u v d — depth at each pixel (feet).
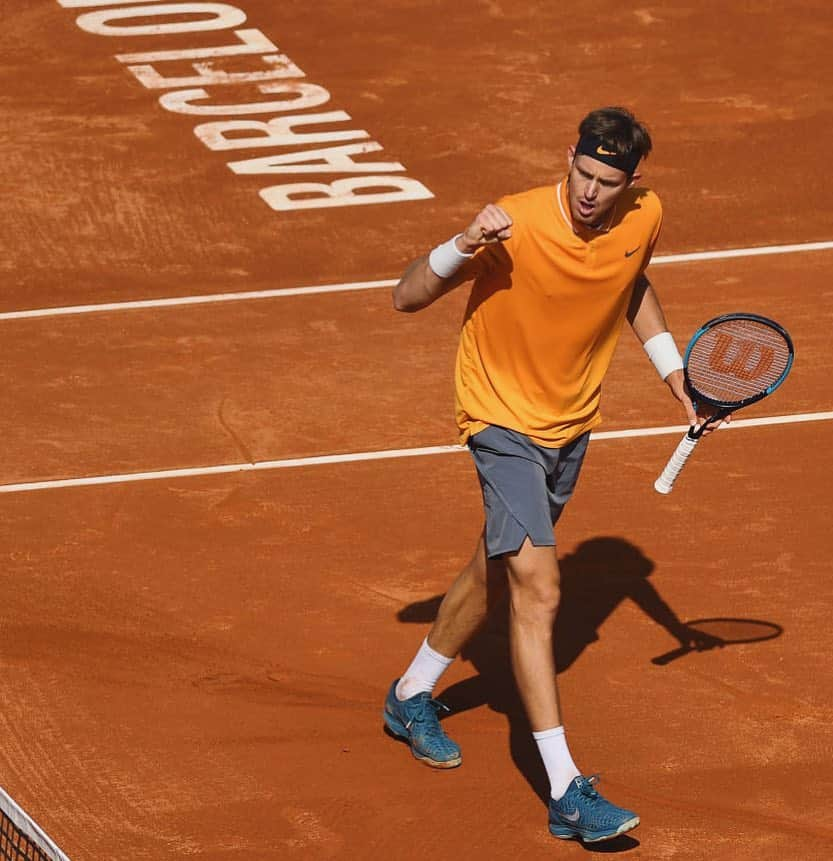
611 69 219.20
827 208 175.63
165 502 114.52
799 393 132.77
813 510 113.50
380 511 113.29
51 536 109.60
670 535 109.91
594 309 77.61
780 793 83.76
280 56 222.89
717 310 149.48
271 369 137.08
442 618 84.33
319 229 168.96
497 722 89.71
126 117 200.95
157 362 138.41
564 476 82.89
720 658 95.61
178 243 165.27
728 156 190.49
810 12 239.91
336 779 84.58
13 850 72.13
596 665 94.89
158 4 242.37
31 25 233.14
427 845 79.66
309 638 97.40
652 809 82.38
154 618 99.45
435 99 208.13
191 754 86.43
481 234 74.54
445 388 133.80
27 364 137.59
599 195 73.92
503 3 243.40
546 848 79.51
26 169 184.14
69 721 89.10
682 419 127.95
